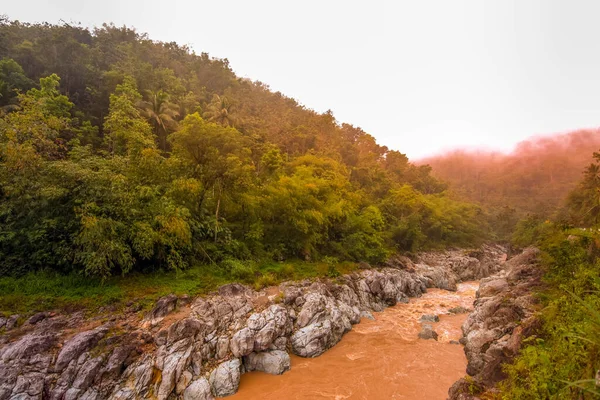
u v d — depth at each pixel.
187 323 13.85
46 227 14.96
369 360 15.73
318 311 17.75
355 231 32.53
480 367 13.65
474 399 9.68
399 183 66.88
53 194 14.66
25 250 15.16
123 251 15.38
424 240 45.78
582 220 29.59
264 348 14.59
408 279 28.75
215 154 20.83
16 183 14.94
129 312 14.34
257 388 13.23
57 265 15.47
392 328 19.92
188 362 12.77
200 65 71.56
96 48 47.41
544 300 15.36
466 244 52.78
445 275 33.75
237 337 14.23
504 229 67.12
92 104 37.78
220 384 12.70
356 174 53.69
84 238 14.41
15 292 13.95
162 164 19.56
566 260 16.05
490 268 40.97
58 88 38.72
